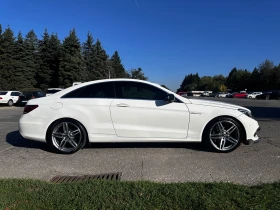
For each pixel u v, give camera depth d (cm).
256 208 306
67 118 569
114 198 337
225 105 583
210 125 567
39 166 490
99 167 482
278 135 756
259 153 561
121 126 569
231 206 312
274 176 422
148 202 327
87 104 571
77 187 367
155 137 571
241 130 569
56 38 6053
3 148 620
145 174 442
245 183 395
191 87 16862
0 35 5253
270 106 2302
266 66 8594
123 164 497
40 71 5953
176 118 568
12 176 438
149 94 582
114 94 582
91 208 315
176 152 575
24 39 5881
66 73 5669
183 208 315
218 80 15025
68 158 539
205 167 472
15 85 5284
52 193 349
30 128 572
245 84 10175
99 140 573
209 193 343
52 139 570
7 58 5291
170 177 426
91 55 7119
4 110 2038
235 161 507
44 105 575
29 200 334
